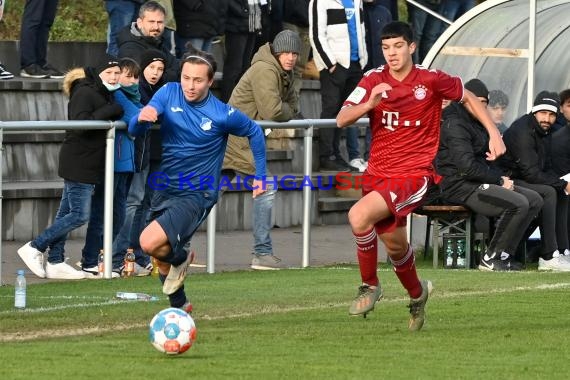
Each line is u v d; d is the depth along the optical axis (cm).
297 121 3809
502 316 2717
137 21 3756
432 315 2728
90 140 3400
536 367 2103
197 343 2297
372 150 2530
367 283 2552
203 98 2586
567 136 4025
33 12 4816
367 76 2511
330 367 2069
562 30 4678
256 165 2686
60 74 4906
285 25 5147
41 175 4591
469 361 2153
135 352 2189
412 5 5534
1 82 4619
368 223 2466
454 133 3784
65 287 3228
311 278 3478
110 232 3447
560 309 2825
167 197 2608
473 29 4484
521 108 4531
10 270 3625
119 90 3412
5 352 2181
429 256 4138
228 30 4812
